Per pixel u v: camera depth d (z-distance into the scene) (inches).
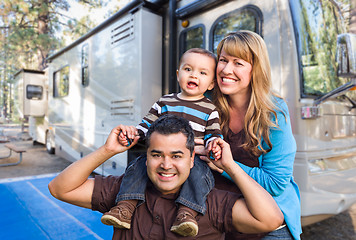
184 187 39.2
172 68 124.3
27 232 84.0
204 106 52.3
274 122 45.0
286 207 45.9
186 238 36.1
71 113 200.8
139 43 125.1
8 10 424.8
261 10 91.1
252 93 46.9
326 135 87.4
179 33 125.0
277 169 44.0
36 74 304.2
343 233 107.6
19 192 120.0
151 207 39.2
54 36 451.5
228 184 50.4
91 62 170.7
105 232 90.7
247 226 36.3
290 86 82.2
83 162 39.9
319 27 97.2
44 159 223.8
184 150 35.1
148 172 36.4
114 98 142.5
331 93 78.7
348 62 65.8
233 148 50.0
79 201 42.6
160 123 36.4
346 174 92.0
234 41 46.2
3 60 500.1
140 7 125.7
